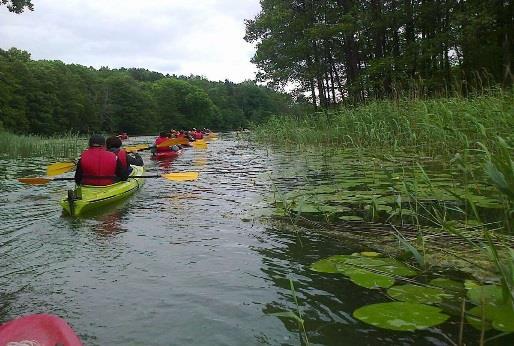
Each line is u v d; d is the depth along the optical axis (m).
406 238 3.72
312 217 4.70
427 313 2.27
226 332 2.29
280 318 2.42
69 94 57.75
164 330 2.34
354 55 24.52
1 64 43.78
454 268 2.96
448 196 5.09
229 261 3.40
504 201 4.07
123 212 5.35
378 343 2.10
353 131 13.20
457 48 19.16
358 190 6.02
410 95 12.98
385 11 22.27
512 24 17.84
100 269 3.31
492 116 7.52
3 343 1.99
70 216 5.17
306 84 27.86
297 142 16.59
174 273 3.18
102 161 6.24
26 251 3.80
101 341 2.25
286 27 25.47
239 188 6.96
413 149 9.36
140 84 97.19
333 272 3.01
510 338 2.04
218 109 93.50
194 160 12.59
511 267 2.13
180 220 4.84
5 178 9.27
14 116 44.66
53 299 2.79
